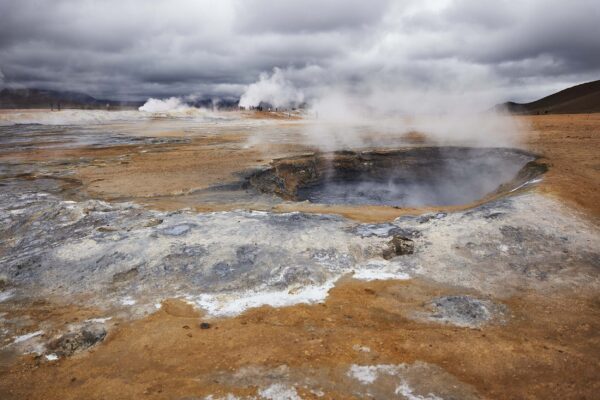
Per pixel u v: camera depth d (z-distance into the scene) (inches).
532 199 577.9
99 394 248.5
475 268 418.3
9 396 253.3
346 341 294.0
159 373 265.4
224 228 515.2
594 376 255.6
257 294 380.5
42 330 330.3
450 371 261.9
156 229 516.1
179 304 363.9
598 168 801.6
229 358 276.1
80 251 460.8
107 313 352.8
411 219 546.3
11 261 446.6
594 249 445.1
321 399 236.5
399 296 373.1
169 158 1180.5
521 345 288.2
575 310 340.2
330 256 445.7
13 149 1443.2
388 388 246.1
